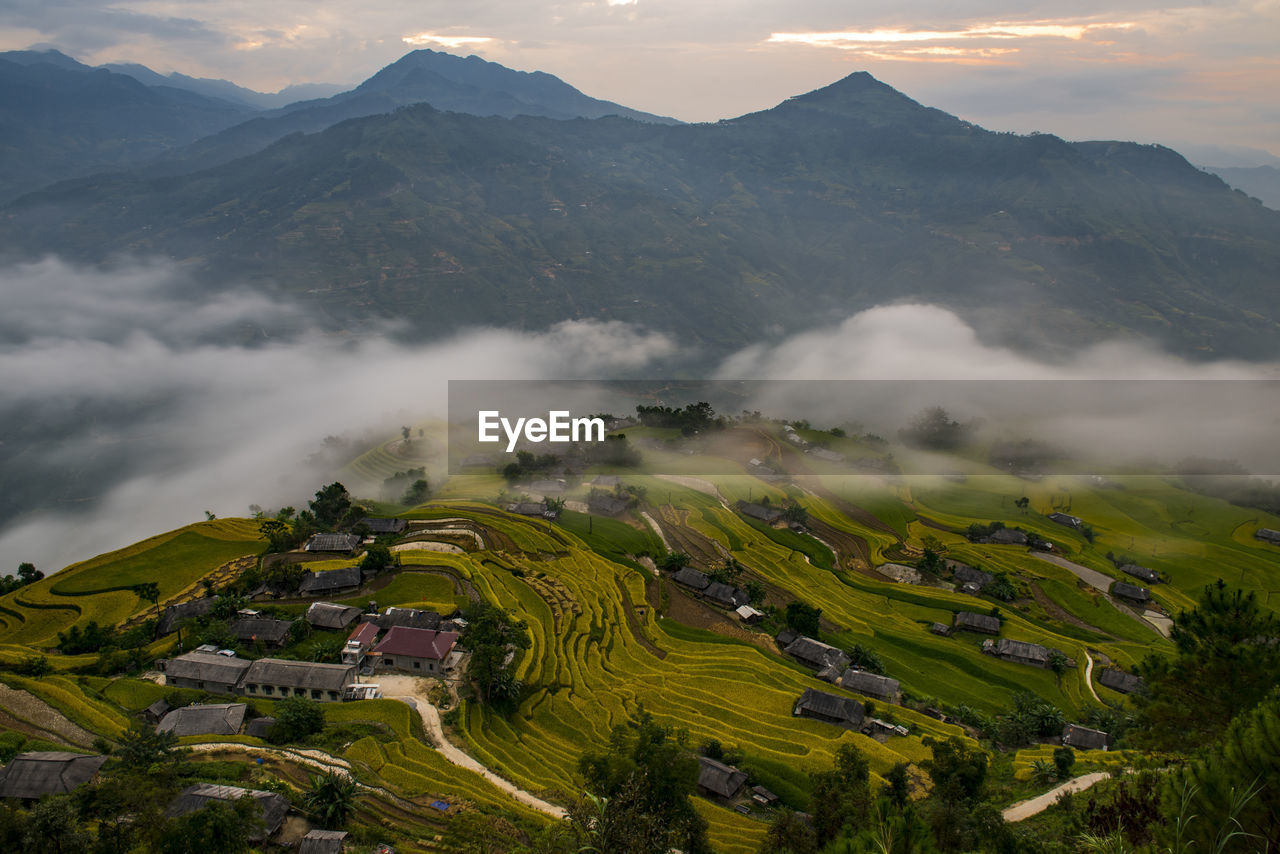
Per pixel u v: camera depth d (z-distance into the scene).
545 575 161.00
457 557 161.75
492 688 108.38
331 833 70.31
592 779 72.56
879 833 46.25
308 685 104.00
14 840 59.50
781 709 119.06
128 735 86.94
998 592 187.12
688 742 101.94
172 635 122.69
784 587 180.38
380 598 140.62
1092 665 153.00
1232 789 37.91
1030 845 59.59
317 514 194.62
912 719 119.88
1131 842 46.78
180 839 59.84
